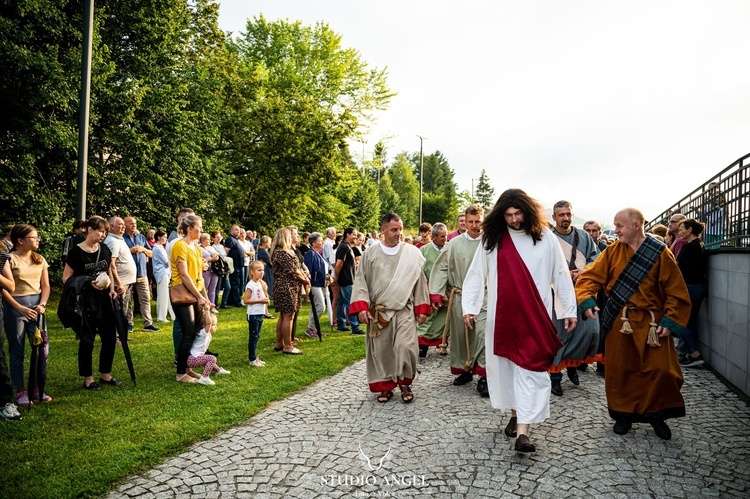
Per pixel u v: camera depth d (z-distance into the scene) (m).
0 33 11.63
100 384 5.50
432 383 5.74
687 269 6.61
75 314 5.12
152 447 3.79
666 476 3.34
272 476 3.37
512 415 4.06
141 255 8.70
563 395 5.25
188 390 5.27
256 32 28.44
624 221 4.11
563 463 3.54
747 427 4.25
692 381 5.84
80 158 8.33
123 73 15.73
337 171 23.48
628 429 4.13
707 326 6.70
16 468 3.43
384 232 5.15
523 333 3.71
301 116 22.50
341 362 6.62
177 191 16.73
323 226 30.73
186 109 18.23
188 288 5.42
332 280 9.28
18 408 4.64
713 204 7.16
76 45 13.88
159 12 16.39
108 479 3.30
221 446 3.88
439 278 5.70
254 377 5.80
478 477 3.34
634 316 4.04
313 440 3.99
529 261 3.87
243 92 23.02
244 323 9.66
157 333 8.45
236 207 23.72
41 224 12.82
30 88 12.38
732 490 3.15
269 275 12.89
